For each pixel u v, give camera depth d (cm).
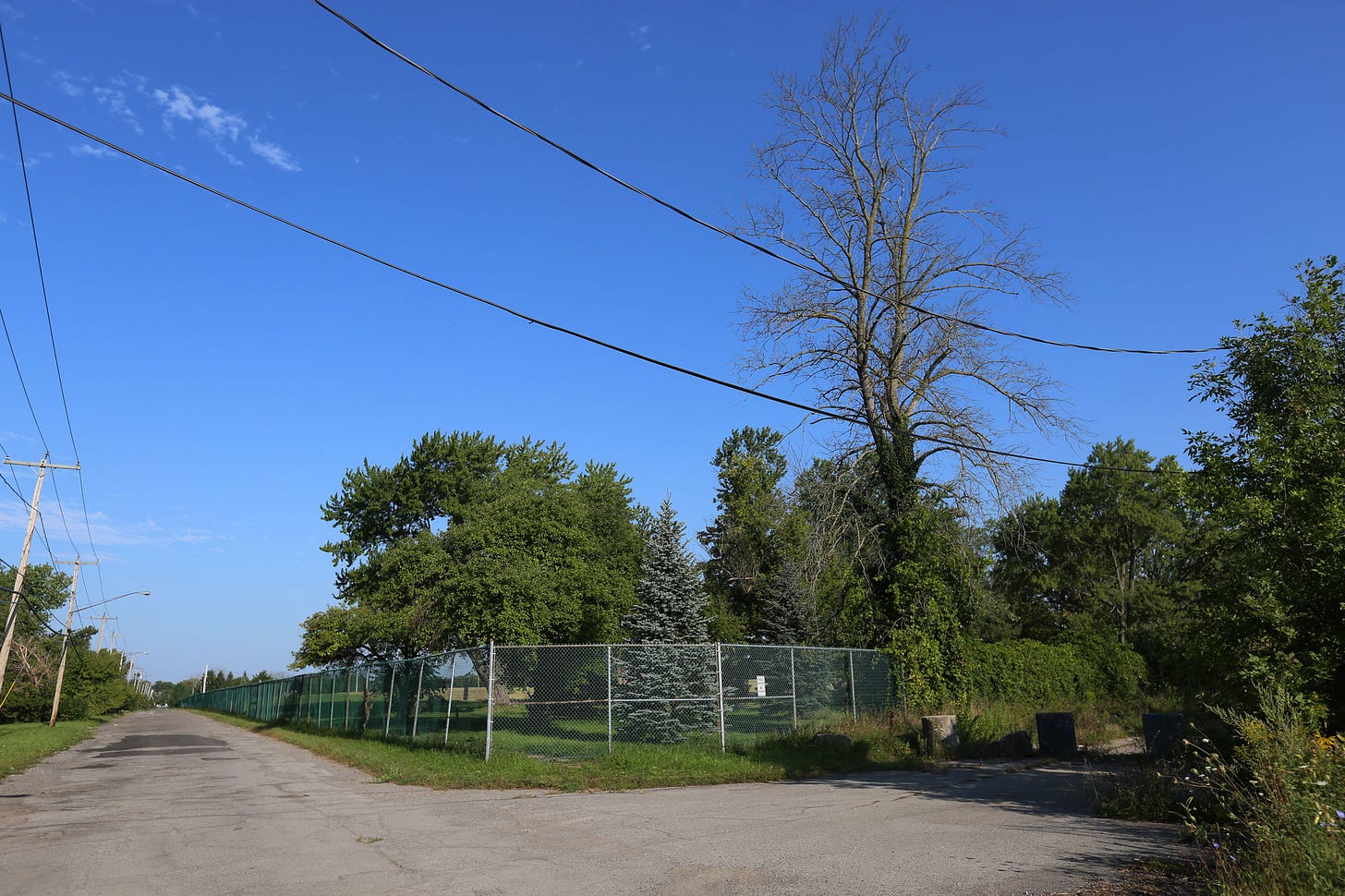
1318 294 1089
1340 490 997
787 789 1377
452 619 2698
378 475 4594
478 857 841
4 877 770
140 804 1282
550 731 1833
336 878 752
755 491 4822
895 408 2481
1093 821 1010
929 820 1031
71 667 6275
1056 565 5450
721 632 3691
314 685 3794
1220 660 1080
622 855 840
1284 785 660
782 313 2459
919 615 2344
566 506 2977
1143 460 5262
